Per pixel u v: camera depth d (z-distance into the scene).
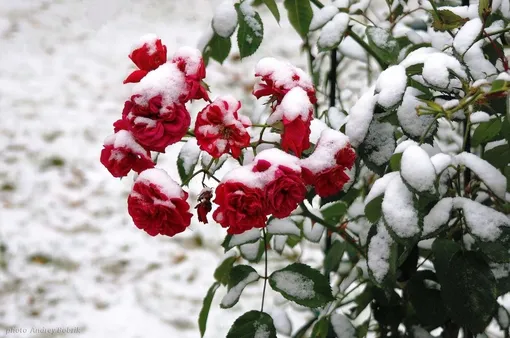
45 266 1.92
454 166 0.82
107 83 3.05
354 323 1.02
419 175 0.77
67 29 3.54
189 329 1.70
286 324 1.12
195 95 0.81
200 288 1.85
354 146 0.84
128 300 1.80
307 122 0.80
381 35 0.95
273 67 0.83
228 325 1.68
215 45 1.02
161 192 0.79
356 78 1.33
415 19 1.14
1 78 3.00
